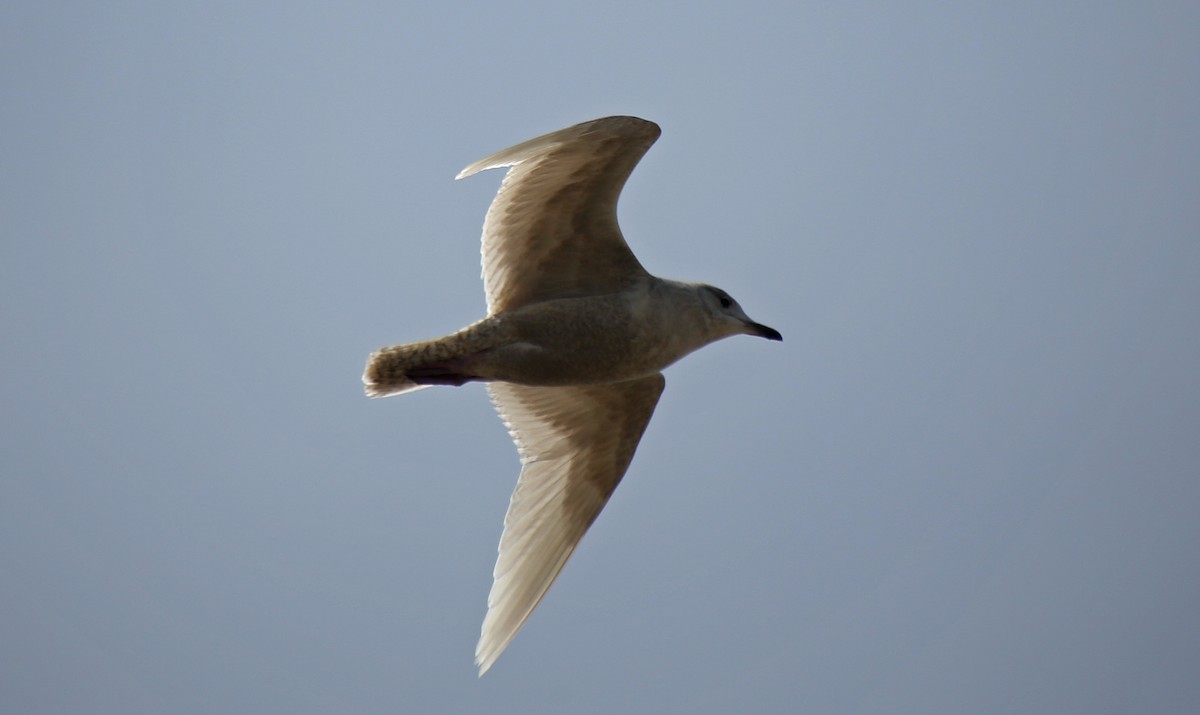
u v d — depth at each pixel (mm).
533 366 13672
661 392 14961
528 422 15289
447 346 13461
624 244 13625
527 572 14977
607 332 13594
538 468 15258
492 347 13508
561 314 13508
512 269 13789
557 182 13109
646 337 13773
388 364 13562
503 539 14961
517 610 14797
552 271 13789
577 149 12742
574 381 13938
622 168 12891
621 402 14984
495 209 13469
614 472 15359
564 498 15305
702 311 14242
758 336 14555
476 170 12617
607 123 12477
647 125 12516
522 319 13508
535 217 13438
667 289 14016
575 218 13383
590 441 15258
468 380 13766
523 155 12727
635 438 15211
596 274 13797
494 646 14500
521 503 15125
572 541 15258
